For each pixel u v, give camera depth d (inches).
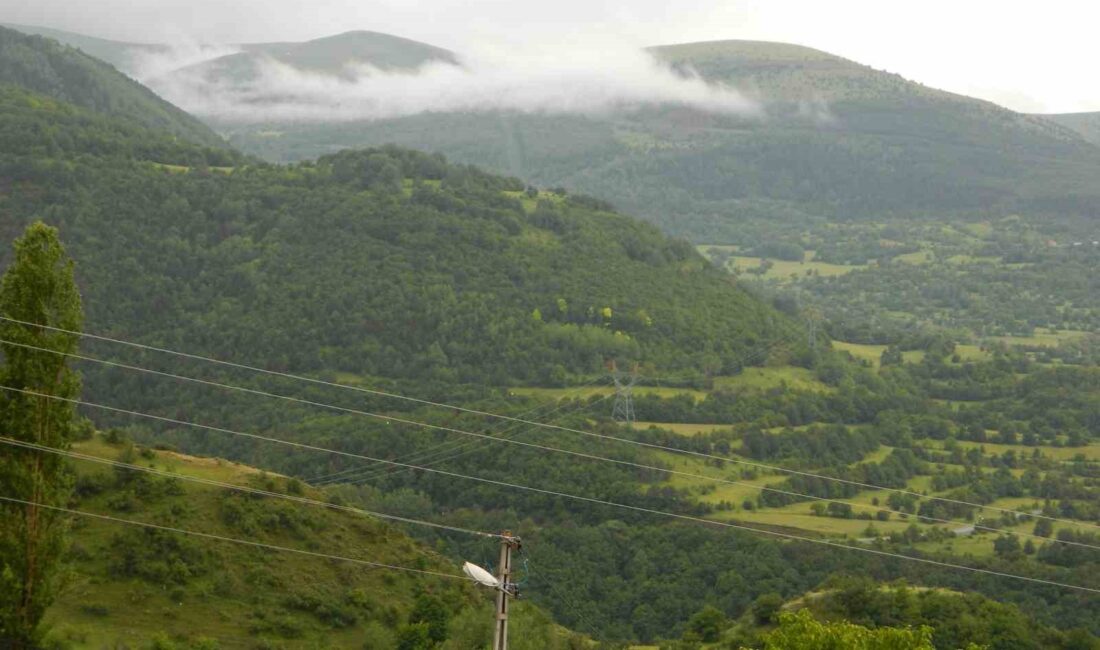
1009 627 3100.4
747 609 3693.4
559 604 4067.4
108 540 2898.6
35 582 2038.6
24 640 2020.2
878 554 4271.7
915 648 2202.3
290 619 2869.1
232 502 3144.7
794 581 4084.6
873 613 3213.6
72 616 2674.7
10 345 2068.2
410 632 2883.9
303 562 3078.2
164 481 3125.0
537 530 4431.6
